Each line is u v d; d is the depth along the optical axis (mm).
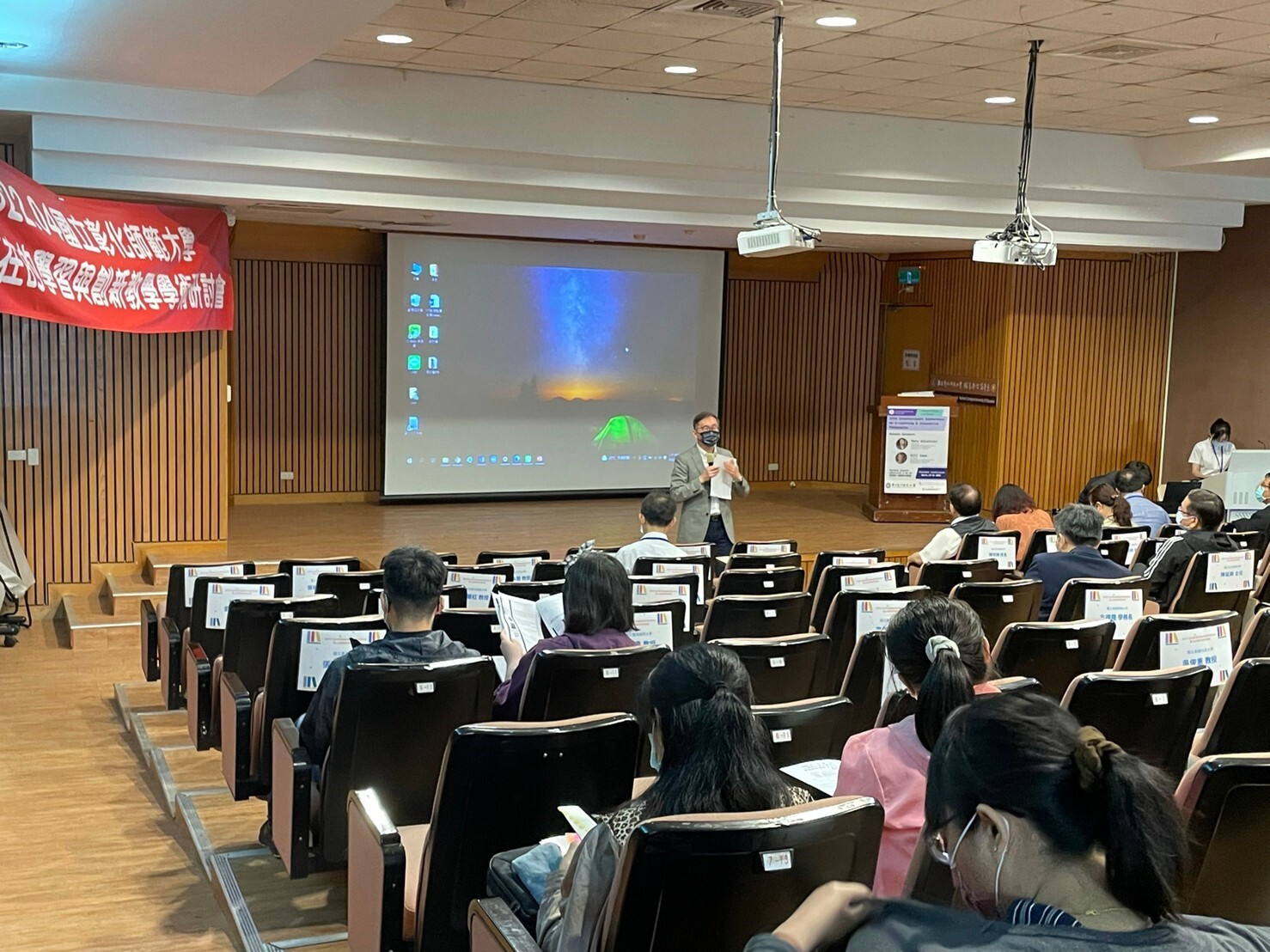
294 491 13781
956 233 11164
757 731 2184
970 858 1238
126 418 9664
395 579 3764
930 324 14539
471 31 7500
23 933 4203
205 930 4242
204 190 8766
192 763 5945
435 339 13391
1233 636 5109
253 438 13562
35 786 5875
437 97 8875
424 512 13086
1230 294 13422
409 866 3232
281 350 13562
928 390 14594
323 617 5090
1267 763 2400
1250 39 7078
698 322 14539
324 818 3629
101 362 9547
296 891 4324
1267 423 13141
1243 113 9500
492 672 3643
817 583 6672
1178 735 3643
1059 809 1185
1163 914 1163
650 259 14242
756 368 15617
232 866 4555
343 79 8602
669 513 6742
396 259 13102
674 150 9609
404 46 7992
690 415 14625
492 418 13758
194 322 9281
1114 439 14008
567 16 7062
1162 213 11633
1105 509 8672
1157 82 8469
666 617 4941
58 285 8234
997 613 5473
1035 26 6996
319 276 13617
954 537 7660
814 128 10008
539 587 5168
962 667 2379
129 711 6973
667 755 2189
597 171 9633
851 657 4891
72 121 8125
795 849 2016
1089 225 11766
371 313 13859
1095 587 5402
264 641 5062
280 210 10094
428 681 3535
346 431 13930
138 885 4652
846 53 7875
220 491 10008
